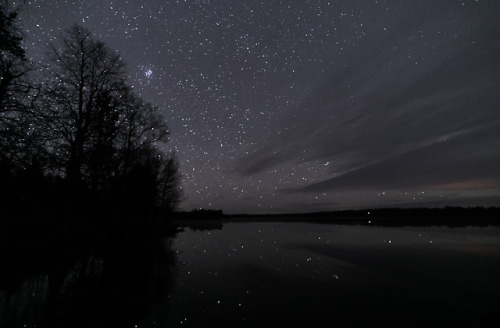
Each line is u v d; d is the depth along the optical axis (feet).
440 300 27.25
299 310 24.31
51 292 27.81
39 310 23.40
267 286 31.81
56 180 58.65
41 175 55.83
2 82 37.88
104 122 64.34
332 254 55.36
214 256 53.01
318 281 34.42
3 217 51.16
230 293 28.94
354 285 32.53
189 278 35.37
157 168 117.80
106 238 67.77
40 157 49.42
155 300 26.37
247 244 73.05
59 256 42.93
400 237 84.94
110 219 78.89
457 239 78.33
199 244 72.79
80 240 57.06
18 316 22.09
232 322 21.57
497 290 30.45
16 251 39.96
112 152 69.31
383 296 28.32
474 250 58.03
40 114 43.98
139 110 86.28
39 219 56.08
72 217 59.31
